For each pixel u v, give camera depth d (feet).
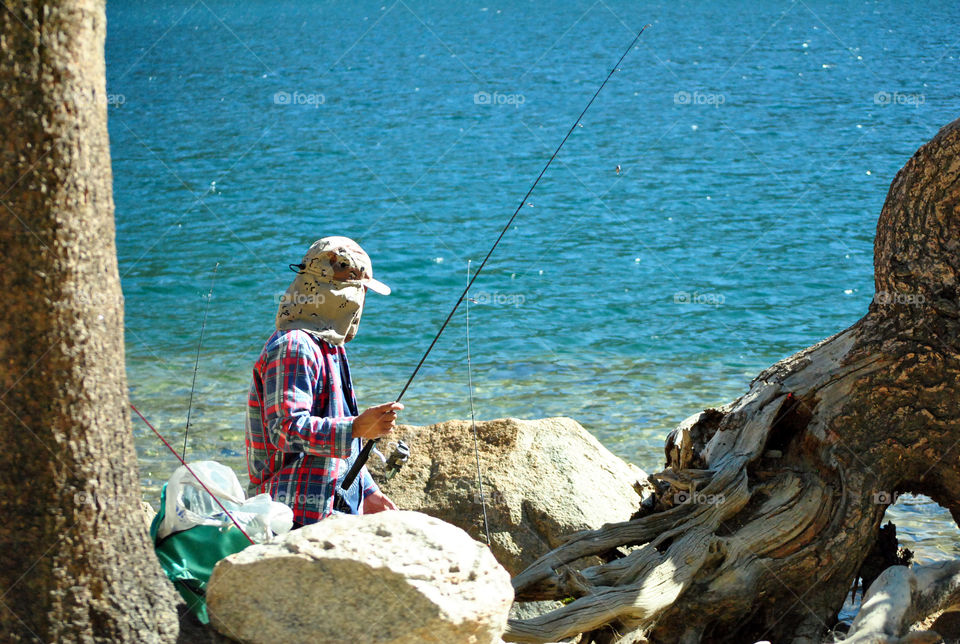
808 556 19.03
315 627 11.59
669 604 17.38
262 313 49.85
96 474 11.27
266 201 81.00
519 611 19.65
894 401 20.02
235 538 13.15
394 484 21.89
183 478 13.44
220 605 11.91
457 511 21.31
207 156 102.22
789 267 59.52
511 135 112.57
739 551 18.61
